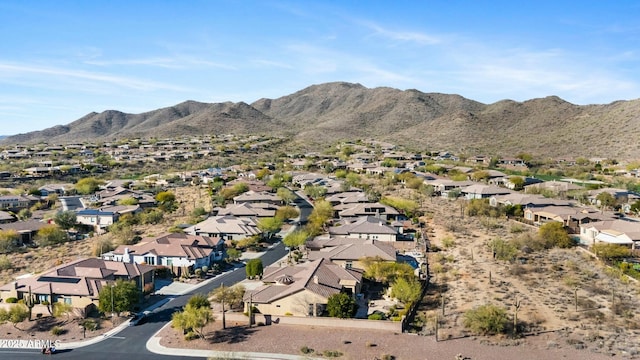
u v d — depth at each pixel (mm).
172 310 72562
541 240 99000
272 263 94375
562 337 59938
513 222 120750
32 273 89500
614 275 81125
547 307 68625
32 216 140500
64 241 114625
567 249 97250
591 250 93938
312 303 67000
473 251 95750
